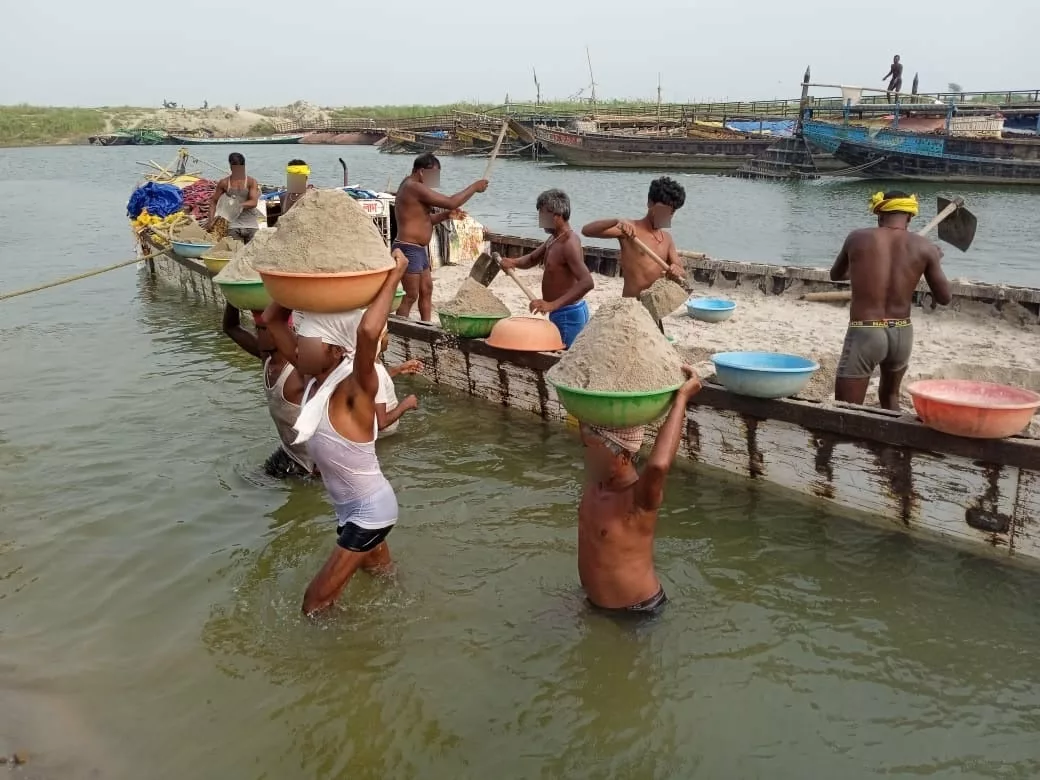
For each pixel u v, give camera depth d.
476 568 4.73
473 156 51.88
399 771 3.33
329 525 5.28
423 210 8.76
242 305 5.50
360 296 3.90
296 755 3.41
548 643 4.07
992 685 3.75
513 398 7.30
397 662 3.96
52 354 9.48
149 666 3.97
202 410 7.46
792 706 3.64
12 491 5.82
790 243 18.70
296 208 3.97
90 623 4.32
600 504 4.12
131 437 6.82
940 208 6.82
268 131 91.50
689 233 20.38
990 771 3.26
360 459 4.12
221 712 3.66
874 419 4.99
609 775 3.29
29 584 4.68
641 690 3.75
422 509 5.45
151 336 10.38
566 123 52.34
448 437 6.75
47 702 3.73
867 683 3.78
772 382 5.35
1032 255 16.53
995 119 35.25
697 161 41.94
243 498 5.70
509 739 3.48
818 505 5.42
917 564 4.71
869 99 39.19
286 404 5.63
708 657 3.97
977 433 4.53
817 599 4.43
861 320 5.89
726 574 4.68
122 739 3.51
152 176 18.33
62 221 23.42
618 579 4.18
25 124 88.75
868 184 33.75
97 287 13.80
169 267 13.81
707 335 9.20
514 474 6.00
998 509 4.64
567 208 7.09
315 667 3.94
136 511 5.52
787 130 44.94
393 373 5.46
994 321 9.55
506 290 12.42
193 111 102.88
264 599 4.49
